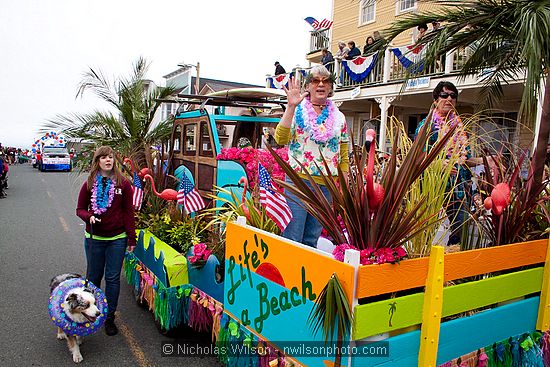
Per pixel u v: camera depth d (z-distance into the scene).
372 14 15.24
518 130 3.82
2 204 13.51
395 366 2.22
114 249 4.16
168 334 4.15
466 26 3.64
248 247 2.87
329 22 17.36
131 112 7.51
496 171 3.25
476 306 2.57
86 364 3.68
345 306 2.02
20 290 5.48
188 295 3.80
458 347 2.49
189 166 5.47
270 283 2.64
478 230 3.14
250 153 4.57
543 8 2.94
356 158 2.34
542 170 3.32
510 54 3.67
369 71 11.95
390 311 2.16
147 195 5.67
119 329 4.37
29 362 3.71
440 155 2.82
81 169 7.67
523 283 2.85
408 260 2.23
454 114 3.70
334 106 3.24
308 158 3.15
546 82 3.34
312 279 2.28
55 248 7.77
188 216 4.89
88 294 3.62
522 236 3.10
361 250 2.26
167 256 3.97
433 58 3.79
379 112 13.62
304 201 2.60
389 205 2.24
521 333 2.87
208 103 5.89
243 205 3.42
